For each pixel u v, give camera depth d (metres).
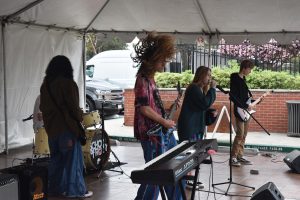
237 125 7.52
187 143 3.22
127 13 8.96
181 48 12.96
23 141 8.67
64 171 5.49
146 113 3.92
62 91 5.24
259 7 8.12
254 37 9.17
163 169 2.44
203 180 6.56
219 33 9.34
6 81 8.17
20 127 8.62
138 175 2.49
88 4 8.41
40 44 8.87
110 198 5.64
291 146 9.19
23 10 7.72
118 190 6.01
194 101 5.61
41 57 8.91
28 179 4.79
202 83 5.77
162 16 8.91
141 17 9.08
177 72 13.02
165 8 8.59
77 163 5.52
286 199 5.61
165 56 3.99
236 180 6.58
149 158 3.99
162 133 3.99
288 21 8.58
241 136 7.56
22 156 8.21
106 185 6.26
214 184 6.10
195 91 5.59
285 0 7.73
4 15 7.87
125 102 12.82
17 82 8.43
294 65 13.20
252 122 11.62
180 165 2.55
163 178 2.44
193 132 5.66
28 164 5.37
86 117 6.48
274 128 11.44
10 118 8.38
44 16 8.43
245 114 7.41
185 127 5.63
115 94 15.10
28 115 8.76
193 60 13.09
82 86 10.15
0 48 7.98
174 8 8.55
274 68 13.45
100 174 6.84
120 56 16.20
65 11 8.45
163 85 12.36
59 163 5.53
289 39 8.95
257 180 6.61
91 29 9.84
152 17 9.01
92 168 6.80
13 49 8.25
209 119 6.08
